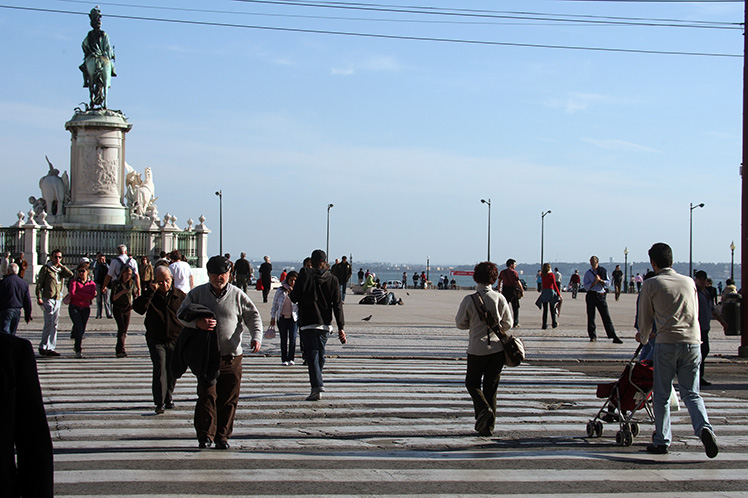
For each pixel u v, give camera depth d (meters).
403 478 7.15
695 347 8.10
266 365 14.75
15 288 14.75
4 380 3.44
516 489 6.85
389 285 76.38
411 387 12.39
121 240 36.91
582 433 9.29
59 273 15.68
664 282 8.20
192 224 39.78
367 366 14.95
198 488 6.69
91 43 39.41
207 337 7.95
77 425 9.28
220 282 8.16
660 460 8.01
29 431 3.48
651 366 8.61
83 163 38.81
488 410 8.82
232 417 8.30
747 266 18.44
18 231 35.75
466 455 8.10
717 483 7.14
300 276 11.19
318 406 10.66
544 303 23.95
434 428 9.38
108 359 15.22
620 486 6.99
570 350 18.48
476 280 9.05
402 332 22.03
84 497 6.38
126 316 15.42
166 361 10.07
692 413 7.98
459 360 16.33
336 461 7.75
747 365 17.11
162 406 9.98
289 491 6.67
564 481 7.13
